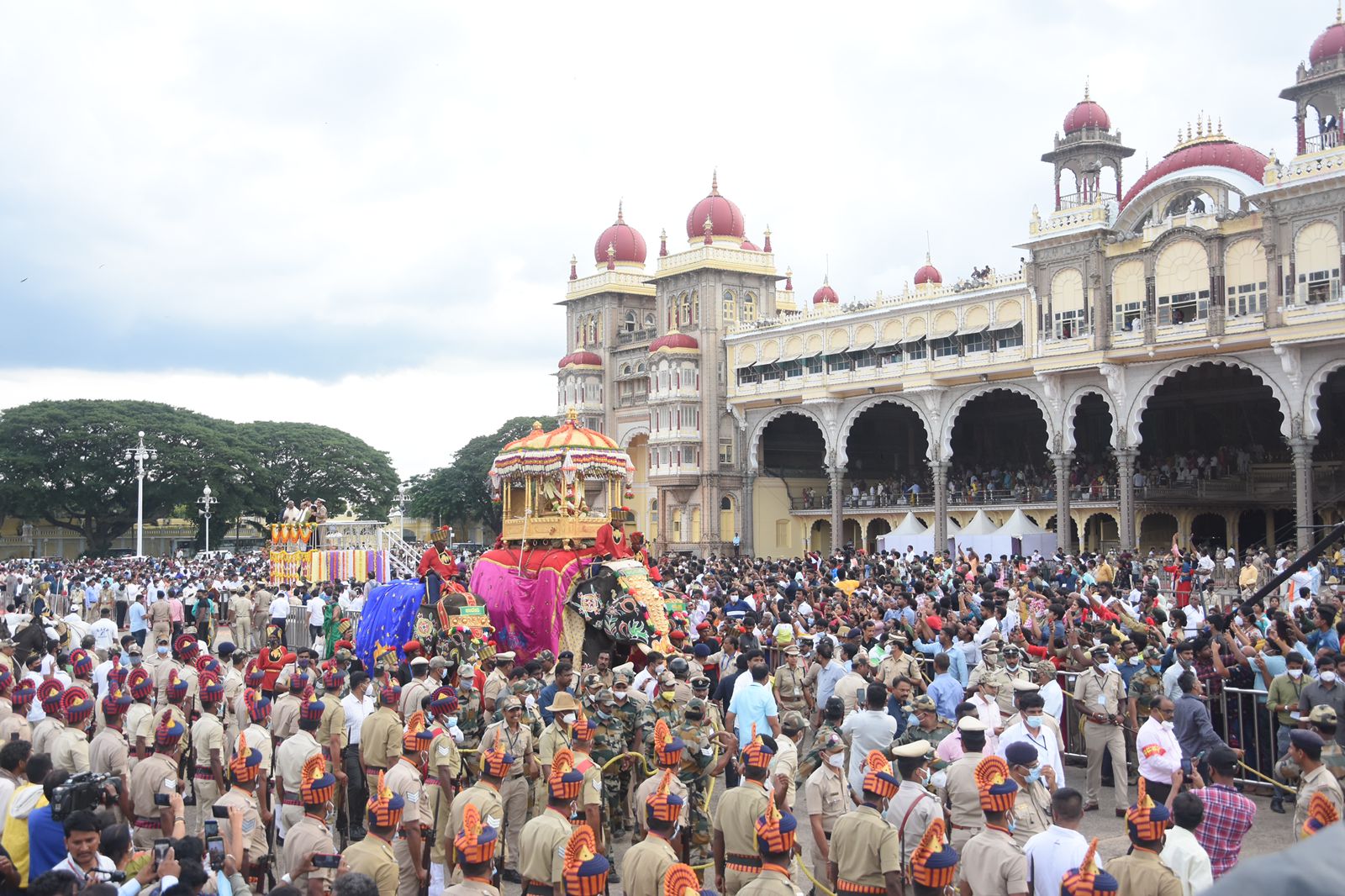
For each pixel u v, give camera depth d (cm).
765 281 7156
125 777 1254
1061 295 5141
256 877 1157
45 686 1531
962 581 3175
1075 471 5947
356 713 1539
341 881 798
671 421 6906
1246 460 5462
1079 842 923
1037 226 5194
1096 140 5044
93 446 9231
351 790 1530
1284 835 1500
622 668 1602
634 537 2570
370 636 2466
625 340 7694
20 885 973
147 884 903
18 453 9106
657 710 1512
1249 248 4481
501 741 1230
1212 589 3403
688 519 6981
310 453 10388
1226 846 1043
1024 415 6675
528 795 1362
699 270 6912
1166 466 5638
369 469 10700
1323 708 1130
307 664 1777
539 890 1006
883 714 1355
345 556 4531
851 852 983
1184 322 4659
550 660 1936
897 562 4381
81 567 6059
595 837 1195
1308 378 4353
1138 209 4894
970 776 1127
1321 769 1025
